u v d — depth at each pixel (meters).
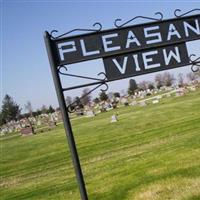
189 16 5.23
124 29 4.98
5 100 121.81
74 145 4.87
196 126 22.98
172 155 13.80
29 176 20.05
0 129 81.19
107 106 65.25
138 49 5.00
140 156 16.58
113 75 4.94
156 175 10.97
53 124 54.03
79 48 4.85
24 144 36.44
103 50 4.90
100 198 10.23
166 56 5.13
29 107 112.31
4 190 16.97
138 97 85.50
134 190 9.98
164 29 5.13
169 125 26.70
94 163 18.30
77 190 12.69
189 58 5.24
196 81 70.94
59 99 4.82
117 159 17.70
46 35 4.75
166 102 49.31
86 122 45.25
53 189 14.15
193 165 10.99
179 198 8.20
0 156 30.75
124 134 27.77
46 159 24.81
